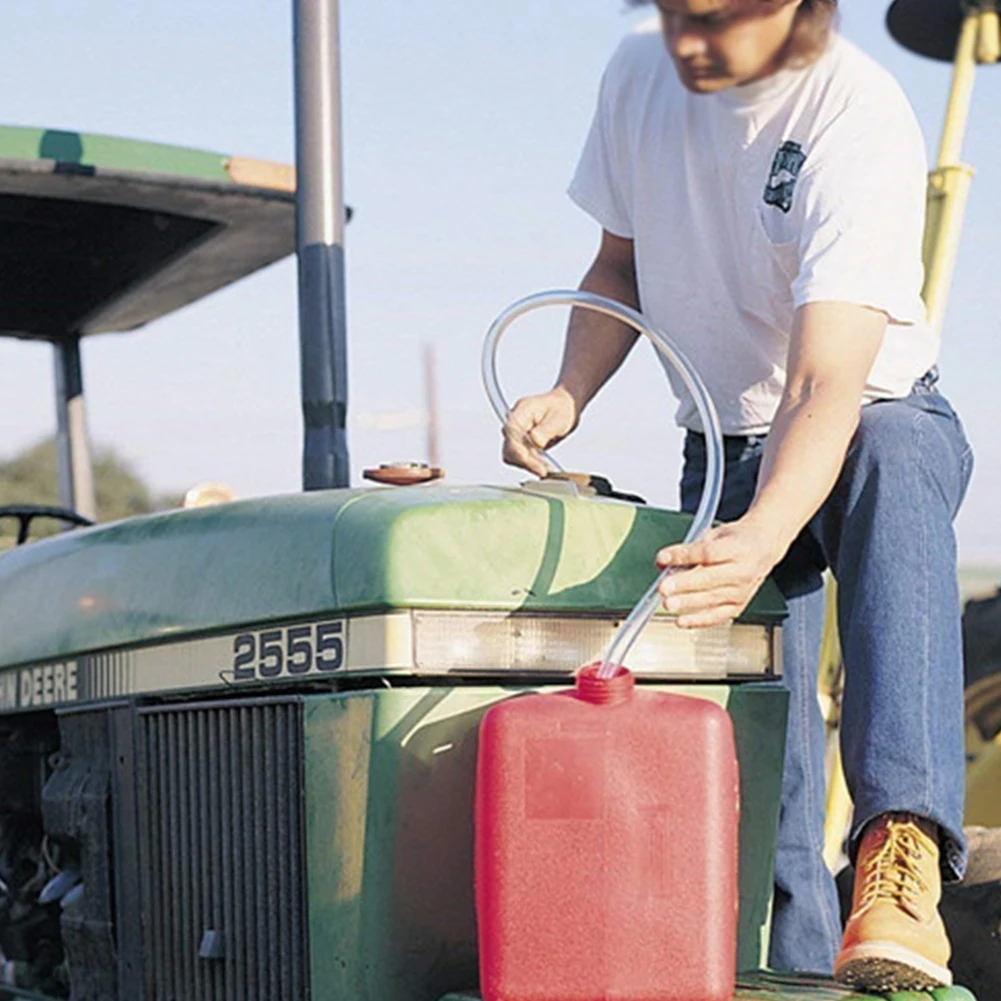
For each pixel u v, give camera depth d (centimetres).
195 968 265
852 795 251
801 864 285
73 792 291
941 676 251
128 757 279
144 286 450
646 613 228
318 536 245
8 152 371
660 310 292
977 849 309
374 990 233
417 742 235
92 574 292
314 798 241
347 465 355
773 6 256
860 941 234
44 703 303
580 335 305
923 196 268
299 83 355
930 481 260
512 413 290
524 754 218
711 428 245
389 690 234
